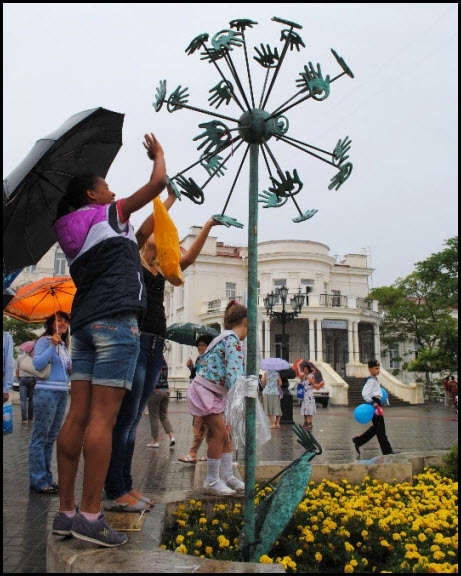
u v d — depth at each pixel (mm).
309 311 36438
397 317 40406
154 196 2814
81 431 2838
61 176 3572
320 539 3230
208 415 4254
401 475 5230
